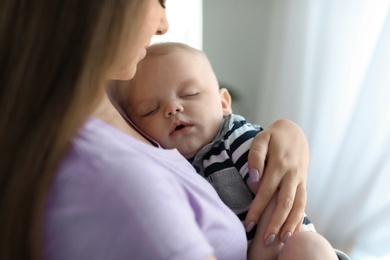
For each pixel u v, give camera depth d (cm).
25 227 41
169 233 41
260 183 78
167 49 88
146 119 84
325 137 144
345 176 136
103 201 41
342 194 138
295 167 80
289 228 75
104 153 44
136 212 41
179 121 82
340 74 138
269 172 78
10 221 41
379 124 127
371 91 125
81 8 40
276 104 148
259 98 160
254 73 169
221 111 89
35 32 40
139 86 85
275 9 145
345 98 139
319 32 137
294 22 139
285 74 144
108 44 42
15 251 41
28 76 40
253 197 82
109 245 41
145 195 42
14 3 40
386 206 131
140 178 43
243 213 80
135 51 51
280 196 76
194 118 83
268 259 74
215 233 56
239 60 170
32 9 40
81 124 43
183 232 42
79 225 41
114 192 41
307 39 139
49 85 40
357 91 136
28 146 40
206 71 90
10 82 40
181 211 44
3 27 40
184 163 61
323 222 143
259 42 165
